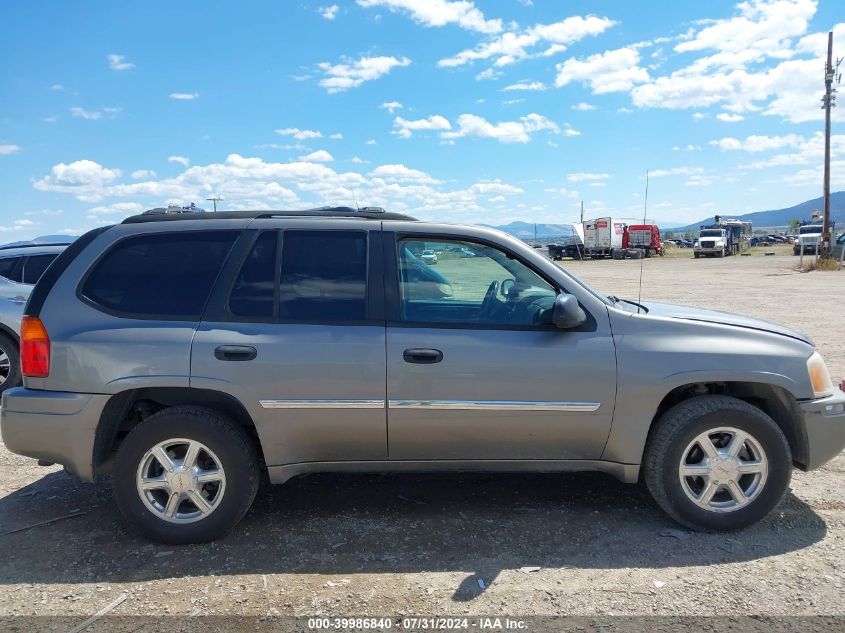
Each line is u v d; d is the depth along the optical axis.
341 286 3.90
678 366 3.82
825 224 33.59
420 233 4.02
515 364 3.79
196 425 3.72
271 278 3.91
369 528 4.00
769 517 4.09
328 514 4.20
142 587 3.35
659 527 3.99
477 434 3.86
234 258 3.93
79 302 3.86
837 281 22.22
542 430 3.86
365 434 3.84
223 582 3.38
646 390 3.81
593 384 3.81
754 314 13.48
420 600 3.20
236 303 3.86
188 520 3.79
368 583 3.37
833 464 4.98
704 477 3.88
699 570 3.47
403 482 4.74
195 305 3.86
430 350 3.77
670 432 3.83
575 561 3.58
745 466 3.86
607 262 46.91
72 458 3.79
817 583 3.33
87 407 3.74
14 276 7.62
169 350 3.73
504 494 4.50
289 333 3.78
